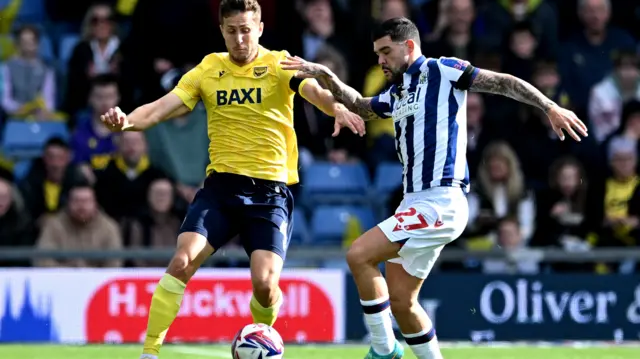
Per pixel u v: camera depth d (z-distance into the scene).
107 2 47.69
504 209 40.97
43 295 35.19
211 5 43.97
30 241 39.56
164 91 43.06
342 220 42.88
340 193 43.31
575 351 34.25
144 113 22.47
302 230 42.75
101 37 44.28
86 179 40.12
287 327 35.91
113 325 35.38
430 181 21.36
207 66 23.23
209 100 23.08
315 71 22.48
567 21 46.84
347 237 42.72
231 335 35.50
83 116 43.53
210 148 23.34
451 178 21.38
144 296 35.66
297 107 43.25
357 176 43.62
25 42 45.53
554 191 41.59
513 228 40.19
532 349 34.81
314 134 43.41
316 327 36.09
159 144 41.59
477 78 21.38
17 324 35.06
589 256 37.53
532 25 44.31
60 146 40.28
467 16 43.62
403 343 35.44
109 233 38.62
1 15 48.47
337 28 45.44
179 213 39.91
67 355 31.09
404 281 21.39
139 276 35.66
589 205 42.25
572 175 41.38
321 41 44.84
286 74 22.94
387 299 21.55
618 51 45.34
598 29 46.28
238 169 22.83
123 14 47.53
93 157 41.53
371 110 22.56
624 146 43.03
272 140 23.02
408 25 22.02
